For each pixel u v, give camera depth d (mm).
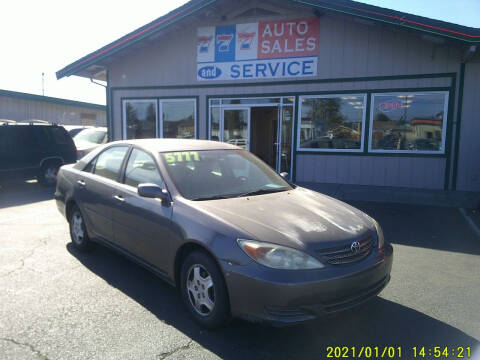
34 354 2857
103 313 3504
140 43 11070
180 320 3406
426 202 8508
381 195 8875
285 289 2809
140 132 12156
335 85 9977
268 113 11367
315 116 10266
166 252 3600
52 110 21641
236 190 4055
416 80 9281
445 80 9070
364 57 9664
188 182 3881
